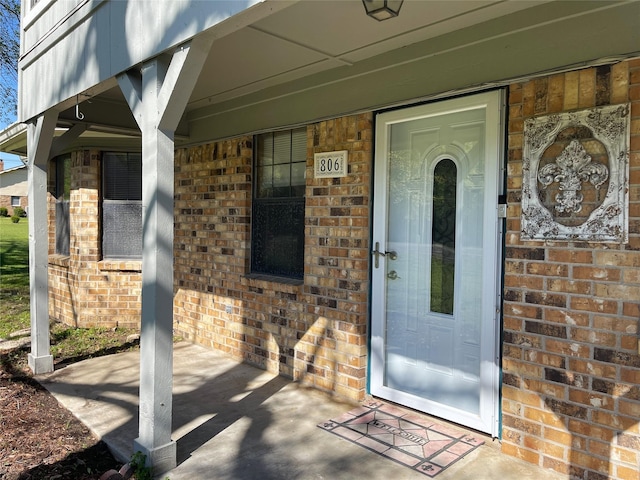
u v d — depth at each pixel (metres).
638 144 2.54
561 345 2.83
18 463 3.09
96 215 6.68
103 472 3.02
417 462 3.03
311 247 4.36
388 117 3.81
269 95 4.68
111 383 4.52
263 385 4.43
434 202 3.62
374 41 3.47
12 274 12.80
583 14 2.70
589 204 2.71
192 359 5.19
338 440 3.34
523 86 2.98
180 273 6.01
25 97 4.93
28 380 4.59
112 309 6.65
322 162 4.23
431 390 3.68
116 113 5.42
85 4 3.71
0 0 11.57
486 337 3.27
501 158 3.17
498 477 2.86
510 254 3.05
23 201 36.75
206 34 2.65
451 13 2.99
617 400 2.64
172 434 3.45
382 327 3.93
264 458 3.12
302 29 3.25
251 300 5.02
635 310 2.57
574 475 2.80
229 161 5.25
